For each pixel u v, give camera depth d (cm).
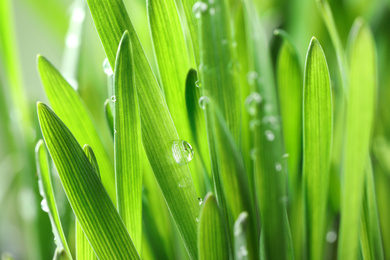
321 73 13
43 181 13
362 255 14
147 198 15
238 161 12
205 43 13
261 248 13
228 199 12
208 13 13
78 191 12
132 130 12
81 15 19
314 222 14
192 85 13
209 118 13
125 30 12
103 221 12
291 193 16
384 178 19
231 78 13
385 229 18
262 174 12
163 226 15
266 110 14
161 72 13
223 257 12
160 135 12
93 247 12
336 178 17
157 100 12
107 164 14
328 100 13
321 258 16
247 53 16
